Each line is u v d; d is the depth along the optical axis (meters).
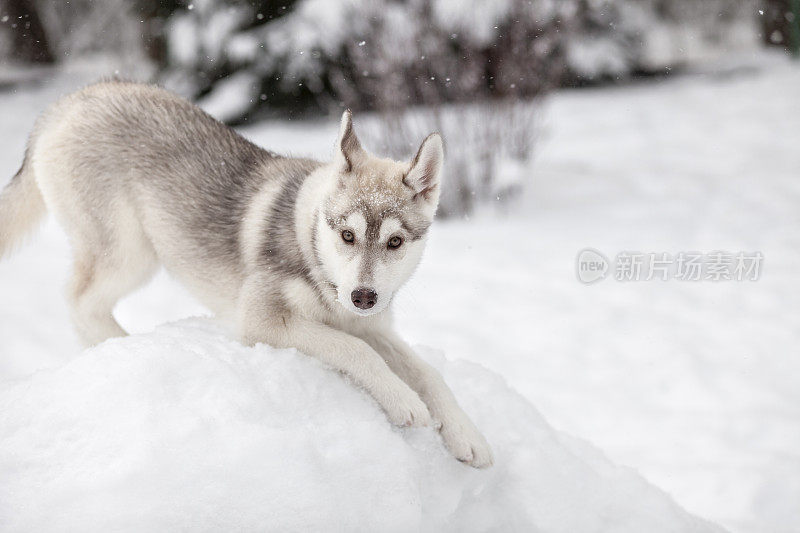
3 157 12.56
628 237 8.53
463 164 9.49
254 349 2.76
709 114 15.36
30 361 5.14
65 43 26.47
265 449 2.26
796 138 12.99
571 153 12.43
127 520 2.03
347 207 2.96
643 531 2.88
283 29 14.27
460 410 2.91
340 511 2.26
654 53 25.72
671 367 5.62
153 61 18.95
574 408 5.02
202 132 3.63
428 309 6.64
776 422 4.84
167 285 6.77
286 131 14.74
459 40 9.73
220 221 3.42
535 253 8.12
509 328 6.27
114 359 2.48
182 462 2.17
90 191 3.56
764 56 23.25
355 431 2.52
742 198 9.88
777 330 6.22
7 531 2.00
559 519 2.79
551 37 9.98
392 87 9.59
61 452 2.21
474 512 2.78
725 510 4.01
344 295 2.86
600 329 6.29
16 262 7.41
